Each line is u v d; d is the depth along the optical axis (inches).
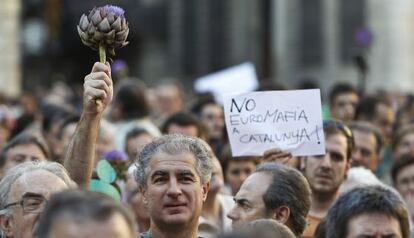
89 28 383.6
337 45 2252.7
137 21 2689.5
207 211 526.0
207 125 758.5
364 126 626.8
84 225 253.8
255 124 489.4
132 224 260.2
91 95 385.7
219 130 796.6
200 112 849.5
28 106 1168.2
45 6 2320.4
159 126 778.8
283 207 424.2
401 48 2069.4
